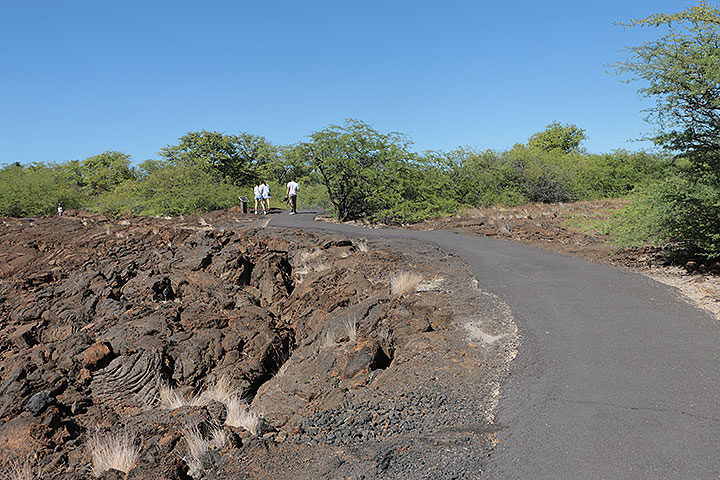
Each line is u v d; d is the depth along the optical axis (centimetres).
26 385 664
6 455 509
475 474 344
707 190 852
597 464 341
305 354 679
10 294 1073
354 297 839
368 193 1986
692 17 841
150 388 707
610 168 2950
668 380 456
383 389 510
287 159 2005
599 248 1115
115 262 1198
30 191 3341
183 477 395
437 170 2458
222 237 1348
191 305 934
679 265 898
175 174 2856
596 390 449
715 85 792
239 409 550
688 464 333
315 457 388
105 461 437
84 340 786
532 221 1725
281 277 1102
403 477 346
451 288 814
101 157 5962
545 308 679
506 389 476
